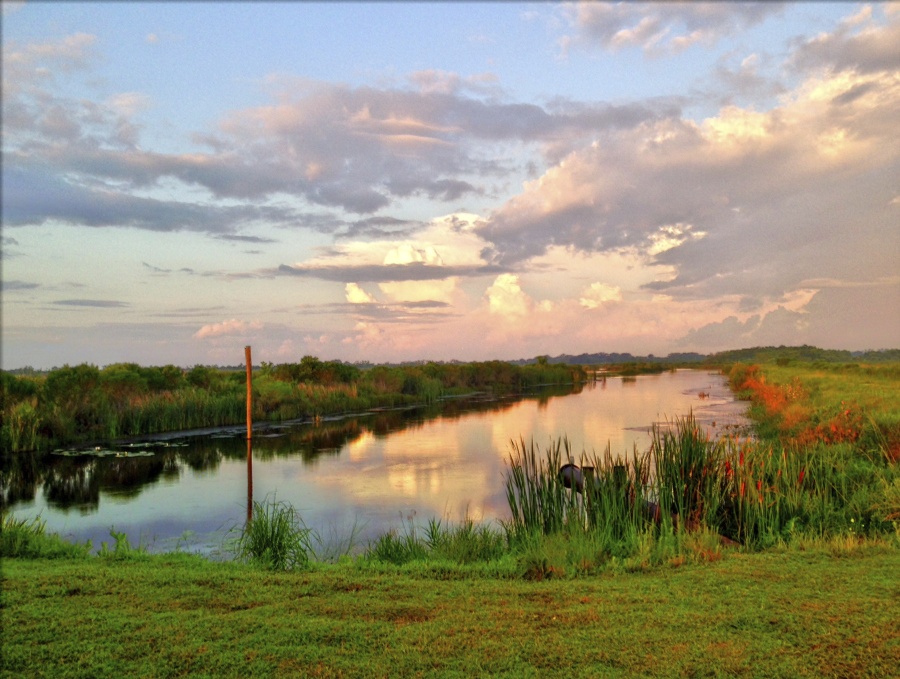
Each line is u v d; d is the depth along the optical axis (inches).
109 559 347.3
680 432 440.5
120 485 695.1
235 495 637.3
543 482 411.5
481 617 228.5
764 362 3969.0
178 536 485.4
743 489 394.3
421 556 363.3
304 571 318.3
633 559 313.9
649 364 5674.2
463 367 2696.9
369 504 589.3
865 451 549.0
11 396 1009.5
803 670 181.5
